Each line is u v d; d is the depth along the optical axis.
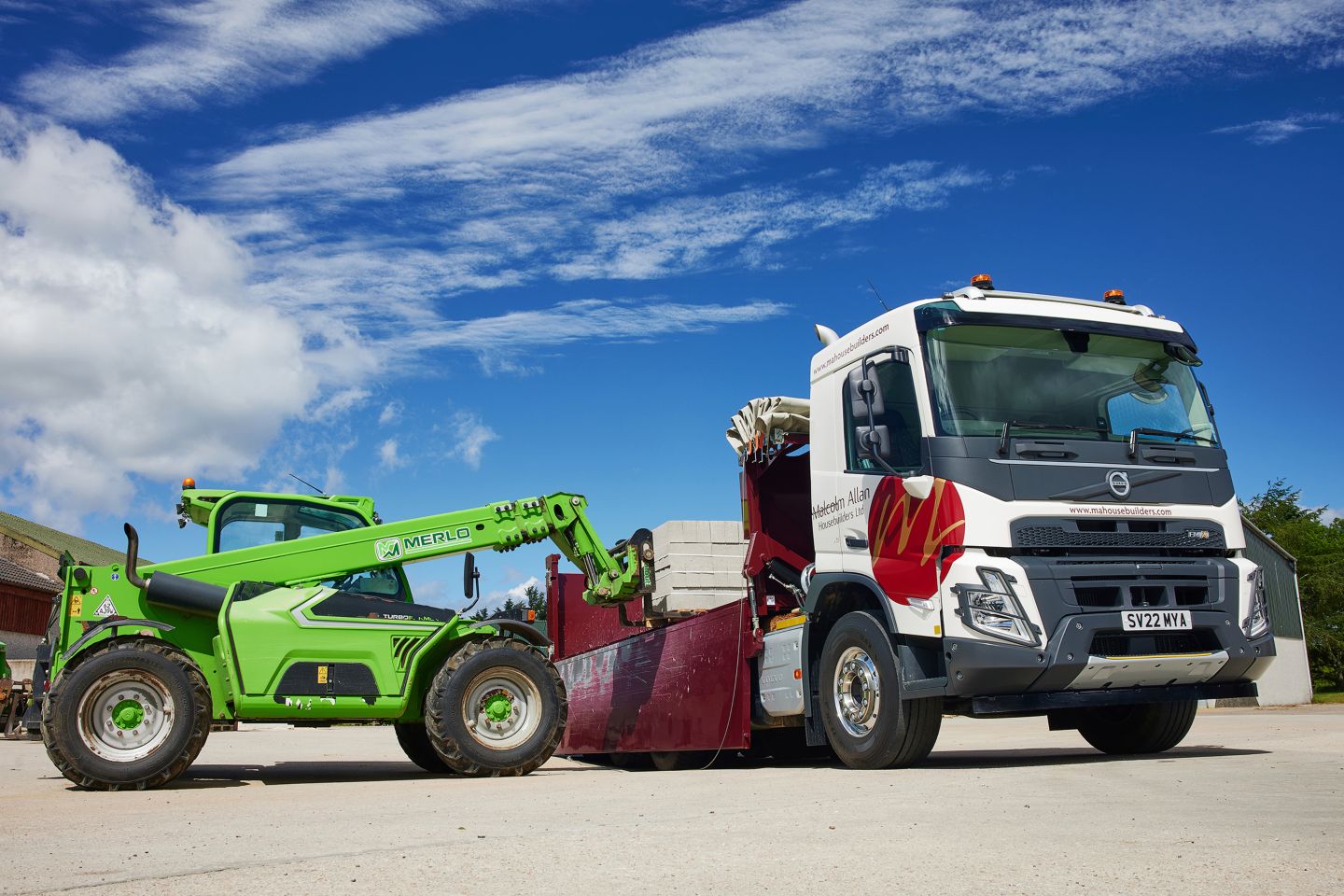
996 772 7.45
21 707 24.19
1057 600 7.49
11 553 46.91
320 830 5.41
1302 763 7.64
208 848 4.83
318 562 9.73
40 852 4.83
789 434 10.34
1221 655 7.82
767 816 5.46
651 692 11.55
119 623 8.80
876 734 8.21
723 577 10.98
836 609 9.06
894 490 8.16
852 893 3.57
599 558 10.85
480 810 6.18
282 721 9.36
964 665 7.39
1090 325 8.51
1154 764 7.74
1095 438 8.07
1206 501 8.18
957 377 7.99
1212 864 3.91
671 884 3.78
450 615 9.66
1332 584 36.22
